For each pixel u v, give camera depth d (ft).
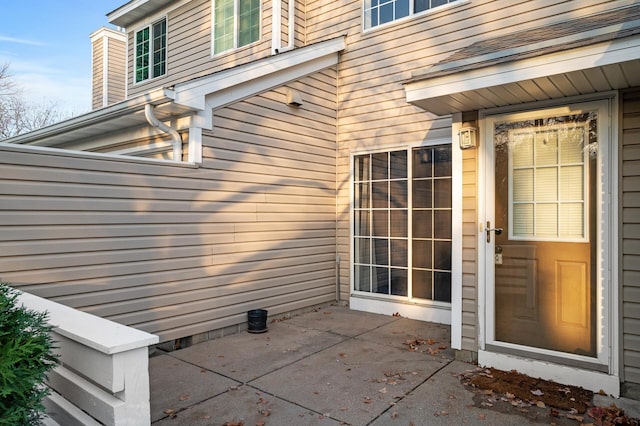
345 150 21.34
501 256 12.19
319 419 9.45
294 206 19.06
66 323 6.48
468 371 12.13
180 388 11.12
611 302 10.38
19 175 10.98
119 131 17.74
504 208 12.18
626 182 10.34
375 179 20.31
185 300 14.64
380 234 20.02
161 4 29.22
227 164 16.03
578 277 10.96
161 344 13.97
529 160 11.83
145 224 13.55
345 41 21.40
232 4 25.40
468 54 12.35
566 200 11.23
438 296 18.06
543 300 11.47
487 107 12.35
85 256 12.16
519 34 13.91
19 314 5.33
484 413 9.66
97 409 5.67
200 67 27.27
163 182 14.01
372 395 10.65
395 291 19.39
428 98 11.54
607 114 10.61
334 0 22.22
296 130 19.16
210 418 9.48
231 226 16.20
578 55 9.25
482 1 17.25
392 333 16.25
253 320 16.30
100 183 12.51
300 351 14.10
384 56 20.01
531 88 10.56
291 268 18.88
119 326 6.32
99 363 5.63
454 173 13.05
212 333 15.49
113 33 42.57
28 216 11.12
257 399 10.45
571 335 11.02
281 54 18.02
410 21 19.20
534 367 11.46
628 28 8.73
